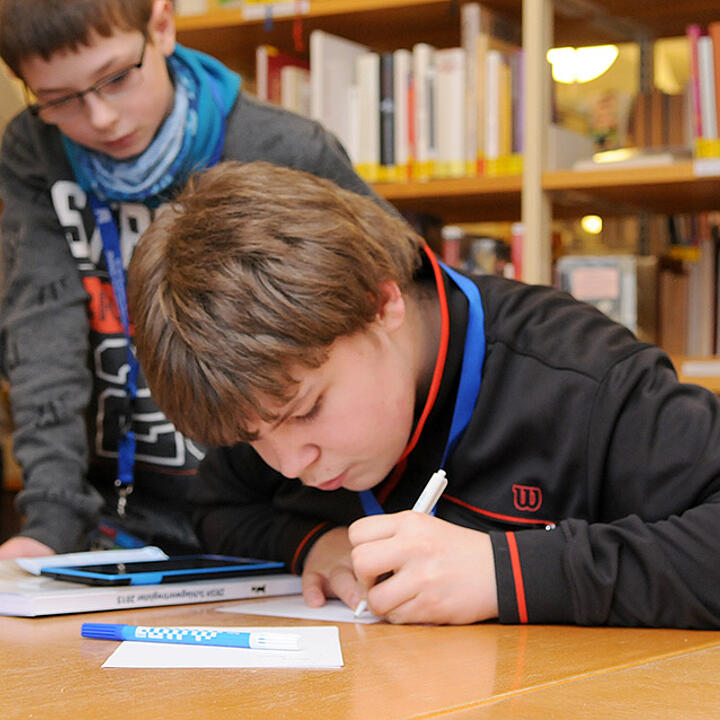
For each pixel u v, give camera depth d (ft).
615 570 2.79
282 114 5.00
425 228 8.91
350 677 2.13
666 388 3.22
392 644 2.52
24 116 5.19
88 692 2.03
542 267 7.76
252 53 9.60
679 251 9.14
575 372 3.36
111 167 4.84
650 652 2.43
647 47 8.95
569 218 9.25
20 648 2.52
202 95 4.84
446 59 8.14
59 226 5.07
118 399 5.14
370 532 2.91
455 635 2.66
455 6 8.30
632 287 7.95
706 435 3.08
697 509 2.93
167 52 4.82
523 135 7.93
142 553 3.80
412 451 3.49
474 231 10.22
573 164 8.21
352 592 3.13
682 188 7.82
